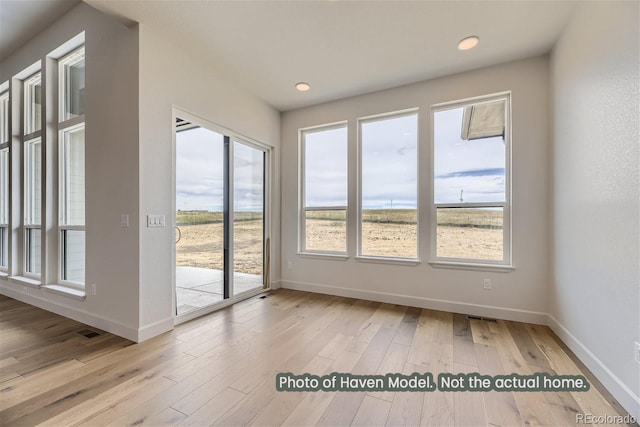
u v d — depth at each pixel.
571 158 2.18
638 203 1.44
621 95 1.57
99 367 1.89
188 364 1.94
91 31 2.62
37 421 1.38
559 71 2.40
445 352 2.14
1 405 1.49
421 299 3.22
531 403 1.56
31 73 3.41
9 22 2.96
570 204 2.20
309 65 2.92
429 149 3.19
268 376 1.80
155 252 2.42
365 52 2.69
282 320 2.80
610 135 1.67
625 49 1.53
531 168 2.73
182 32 2.42
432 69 2.97
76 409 1.47
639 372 1.42
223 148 3.25
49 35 3.00
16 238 3.58
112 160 2.45
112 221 2.45
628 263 1.51
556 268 2.48
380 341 2.33
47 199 3.03
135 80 2.30
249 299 3.54
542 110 2.68
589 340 1.91
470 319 2.84
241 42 2.56
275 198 4.07
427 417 1.45
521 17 2.19
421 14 2.18
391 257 3.46
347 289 3.66
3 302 3.34
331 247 3.85
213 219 3.14
